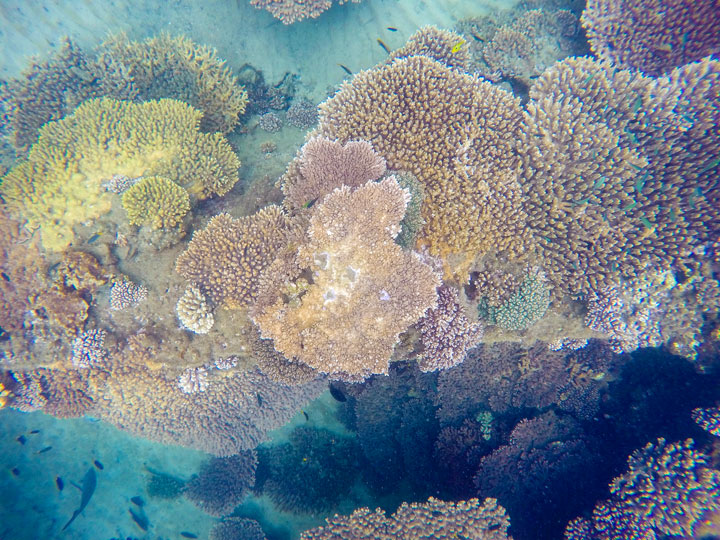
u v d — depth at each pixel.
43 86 7.68
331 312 4.28
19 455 9.45
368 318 4.29
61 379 6.20
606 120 5.54
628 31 6.43
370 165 4.71
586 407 7.23
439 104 5.23
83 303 5.36
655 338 5.64
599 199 5.09
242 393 6.80
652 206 5.19
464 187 4.85
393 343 4.39
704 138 5.26
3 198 5.62
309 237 4.41
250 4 8.52
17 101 7.68
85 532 9.29
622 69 6.48
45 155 5.76
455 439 7.18
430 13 8.28
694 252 5.17
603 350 7.07
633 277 5.20
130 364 5.68
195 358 5.49
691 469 5.49
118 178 5.53
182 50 7.58
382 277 4.25
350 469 8.54
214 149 6.17
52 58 8.10
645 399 6.93
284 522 8.53
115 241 5.44
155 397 6.27
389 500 7.88
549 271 5.12
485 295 5.09
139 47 7.64
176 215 5.31
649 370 7.00
